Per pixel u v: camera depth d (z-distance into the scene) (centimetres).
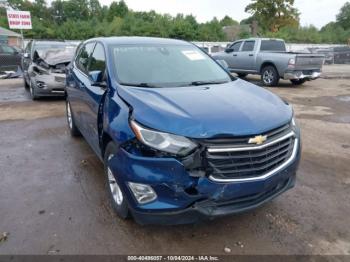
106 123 334
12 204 372
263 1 4412
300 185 422
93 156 516
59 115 783
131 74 390
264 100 347
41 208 364
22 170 464
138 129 286
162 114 290
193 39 4378
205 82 403
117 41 455
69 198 386
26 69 1084
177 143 274
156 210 282
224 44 3259
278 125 304
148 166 279
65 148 554
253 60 1354
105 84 385
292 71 1217
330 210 365
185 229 327
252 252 297
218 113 296
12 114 793
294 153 329
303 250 300
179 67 424
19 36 3612
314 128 688
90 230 325
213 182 275
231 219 344
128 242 308
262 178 289
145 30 4497
